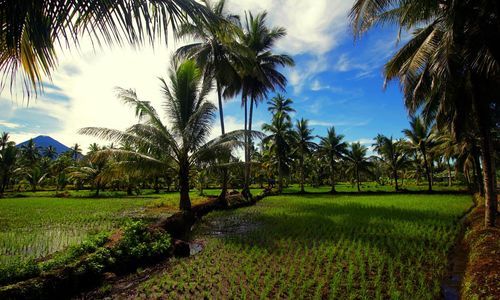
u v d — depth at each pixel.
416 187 45.44
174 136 16.61
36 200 30.34
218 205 20.81
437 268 7.52
